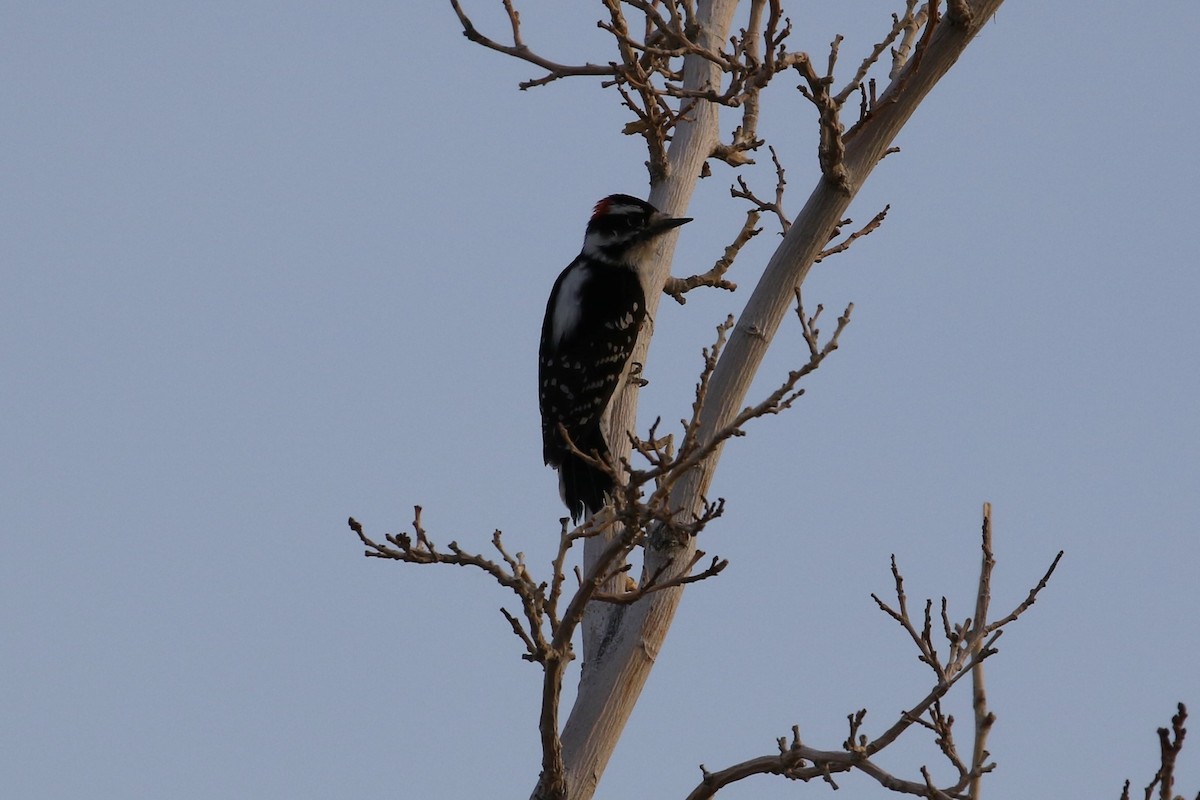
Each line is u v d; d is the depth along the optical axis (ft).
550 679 31.53
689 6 42.55
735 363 38.91
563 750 37.76
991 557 34.68
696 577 31.37
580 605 30.94
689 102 46.78
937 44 38.50
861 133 38.93
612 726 37.99
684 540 38.55
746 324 39.17
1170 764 27.81
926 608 34.14
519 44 36.91
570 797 37.01
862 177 38.83
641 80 38.93
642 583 38.01
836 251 45.21
